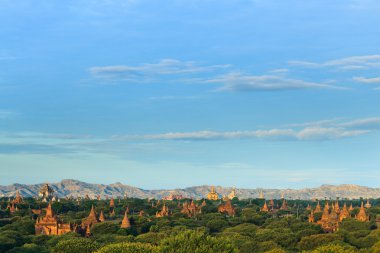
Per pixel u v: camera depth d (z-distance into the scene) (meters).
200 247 177.38
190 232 186.25
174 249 180.38
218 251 178.50
